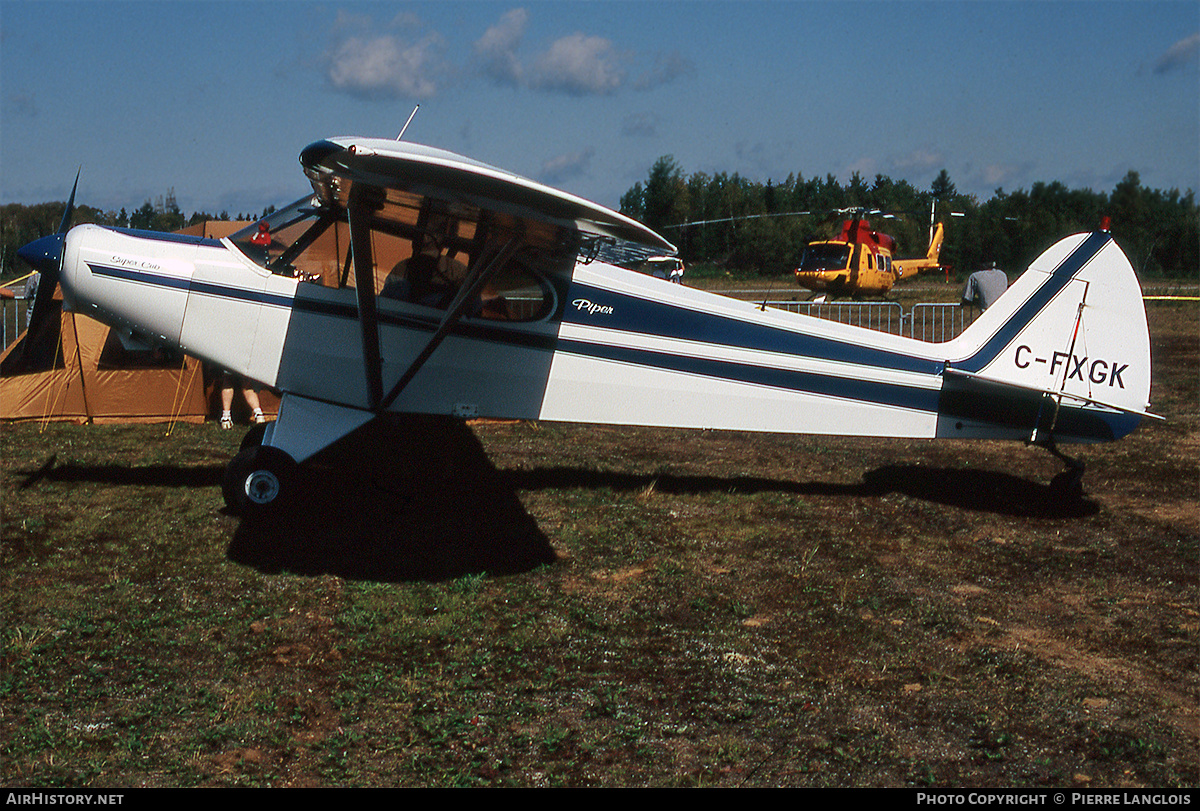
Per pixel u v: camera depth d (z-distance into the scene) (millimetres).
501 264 5418
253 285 5863
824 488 7020
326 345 5918
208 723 3322
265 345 5898
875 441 8930
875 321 19281
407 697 3561
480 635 4172
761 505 6480
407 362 5984
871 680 3811
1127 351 6441
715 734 3352
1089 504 6625
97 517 5672
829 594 4793
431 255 5863
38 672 3672
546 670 3816
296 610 4375
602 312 6309
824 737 3344
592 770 3082
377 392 5734
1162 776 3098
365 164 4285
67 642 3953
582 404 6383
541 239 5621
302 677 3705
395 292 5906
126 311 5844
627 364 6391
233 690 3562
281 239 5914
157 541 5273
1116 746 3295
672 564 5184
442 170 4219
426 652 3977
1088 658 4043
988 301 11812
